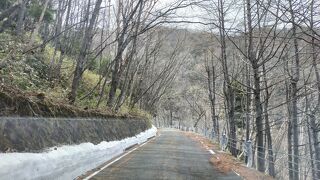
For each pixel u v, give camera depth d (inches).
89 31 751.7
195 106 3964.1
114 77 1133.1
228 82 1048.2
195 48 1704.0
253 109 1259.8
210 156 942.4
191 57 2409.0
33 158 362.9
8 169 311.6
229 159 912.3
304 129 1569.9
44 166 384.2
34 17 1029.2
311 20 588.7
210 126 3383.4
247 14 844.6
